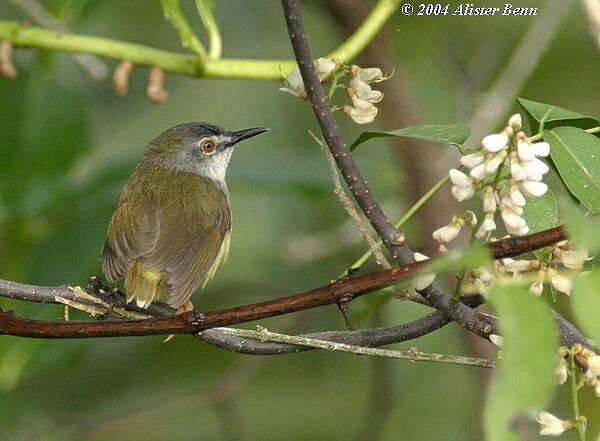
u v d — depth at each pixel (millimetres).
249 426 13531
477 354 11609
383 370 11914
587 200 6172
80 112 11531
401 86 12031
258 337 6430
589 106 13586
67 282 11086
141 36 13953
